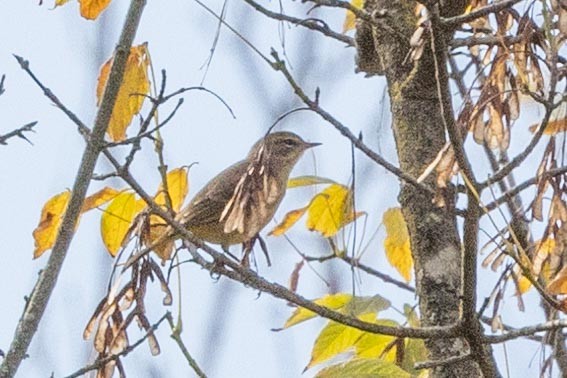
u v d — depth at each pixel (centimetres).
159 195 1002
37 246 972
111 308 882
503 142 783
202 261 871
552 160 790
